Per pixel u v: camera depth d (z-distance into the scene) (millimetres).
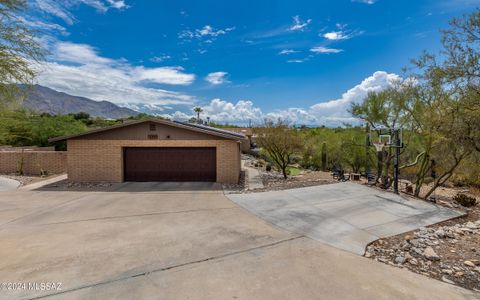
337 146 21250
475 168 11805
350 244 5773
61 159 16688
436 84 8953
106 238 5883
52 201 9508
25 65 6918
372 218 7578
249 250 5320
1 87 6598
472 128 8430
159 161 13703
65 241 5688
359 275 4406
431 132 10305
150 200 9711
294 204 9055
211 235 6137
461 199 10516
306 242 5809
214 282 4082
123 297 3666
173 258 4895
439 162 10953
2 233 6188
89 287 3900
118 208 8555
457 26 7262
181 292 3803
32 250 5199
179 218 7488
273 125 16812
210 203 9258
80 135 13172
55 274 4262
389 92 12172
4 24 6492
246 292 3820
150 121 13359
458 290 4070
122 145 13414
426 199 10664
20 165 16344
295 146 17031
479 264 4945
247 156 34625
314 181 13898
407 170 15797
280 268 4582
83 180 13414
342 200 9594
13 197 10164
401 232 6578
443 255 5340
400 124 11898
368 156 16516
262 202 9344
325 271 4512
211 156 13711
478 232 6789
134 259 4832
